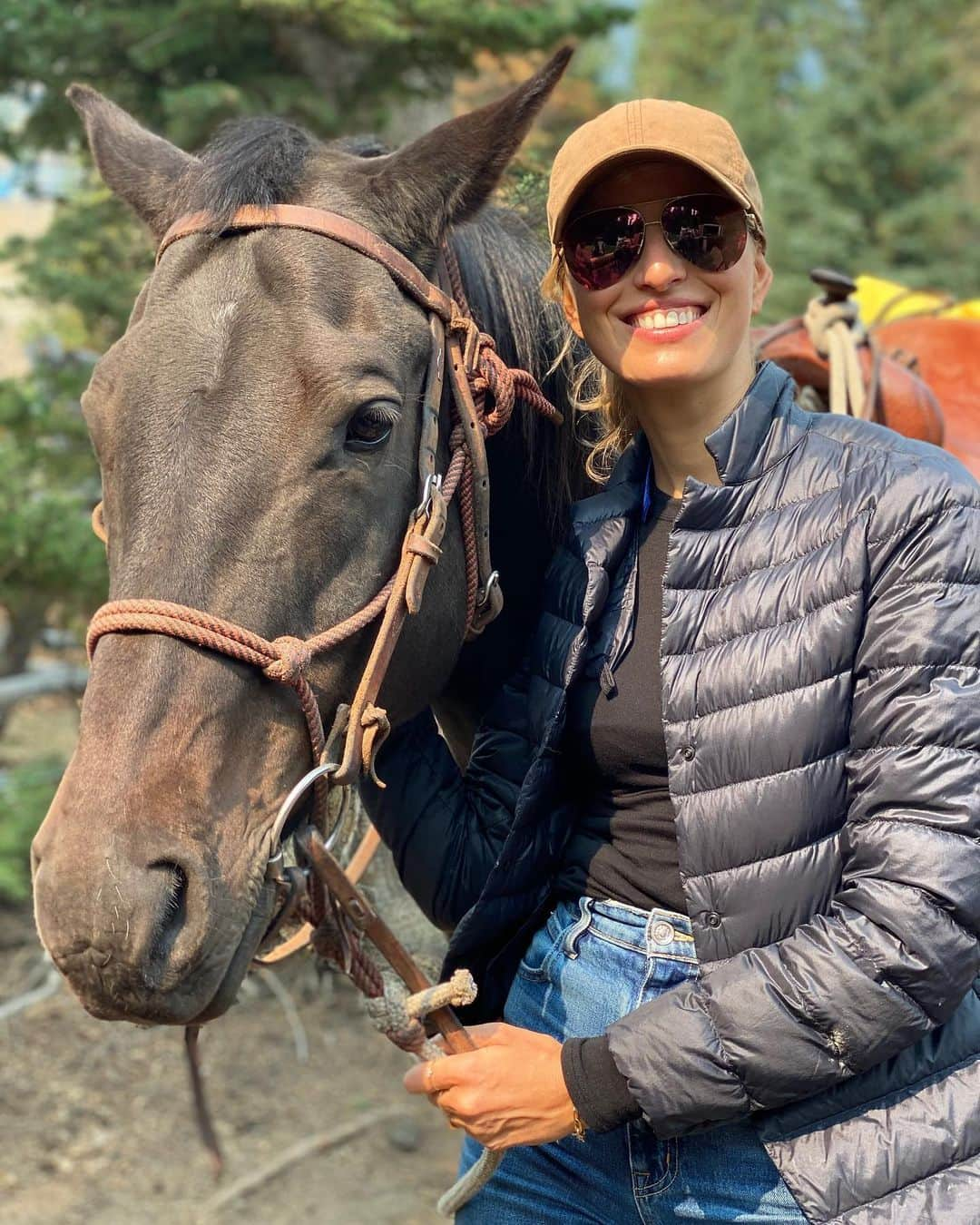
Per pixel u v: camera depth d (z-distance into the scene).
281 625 1.35
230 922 1.29
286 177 1.48
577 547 1.55
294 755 1.38
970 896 1.19
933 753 1.22
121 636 1.31
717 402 1.49
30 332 4.62
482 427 1.58
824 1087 1.24
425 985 1.38
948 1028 1.30
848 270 9.80
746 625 1.33
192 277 1.42
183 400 1.34
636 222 1.44
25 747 5.70
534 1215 1.52
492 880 1.47
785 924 1.30
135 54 3.72
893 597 1.28
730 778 1.32
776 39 14.52
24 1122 3.38
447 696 1.89
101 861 1.22
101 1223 2.99
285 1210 3.11
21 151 4.21
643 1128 1.42
